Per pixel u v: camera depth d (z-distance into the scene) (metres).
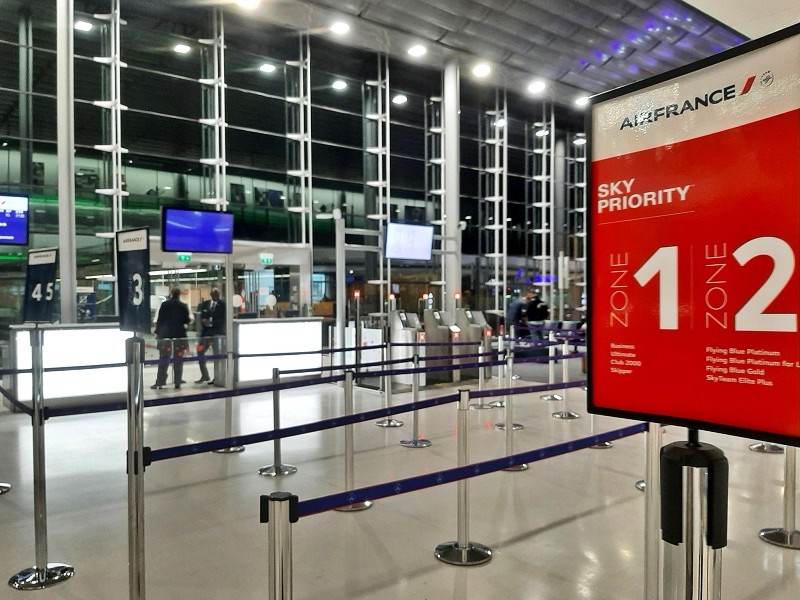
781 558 3.36
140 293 4.41
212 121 11.62
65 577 3.15
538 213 17.06
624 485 4.59
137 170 11.67
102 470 5.07
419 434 6.25
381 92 13.80
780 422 1.20
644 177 1.43
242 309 11.48
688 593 1.33
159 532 3.75
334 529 3.79
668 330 1.38
